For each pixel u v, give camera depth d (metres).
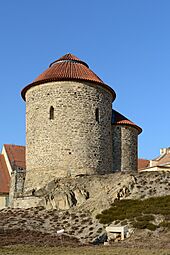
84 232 32.44
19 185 45.38
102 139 45.44
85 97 44.81
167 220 31.75
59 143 43.56
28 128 46.12
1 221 36.22
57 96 44.41
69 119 43.97
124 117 50.47
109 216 34.25
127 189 38.22
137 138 51.34
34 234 32.00
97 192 39.38
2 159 59.00
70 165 43.09
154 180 39.31
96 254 23.53
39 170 43.88
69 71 45.72
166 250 25.09
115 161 47.72
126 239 30.16
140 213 33.62
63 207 38.41
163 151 70.19
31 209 39.84
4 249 25.98
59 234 32.09
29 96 46.59
